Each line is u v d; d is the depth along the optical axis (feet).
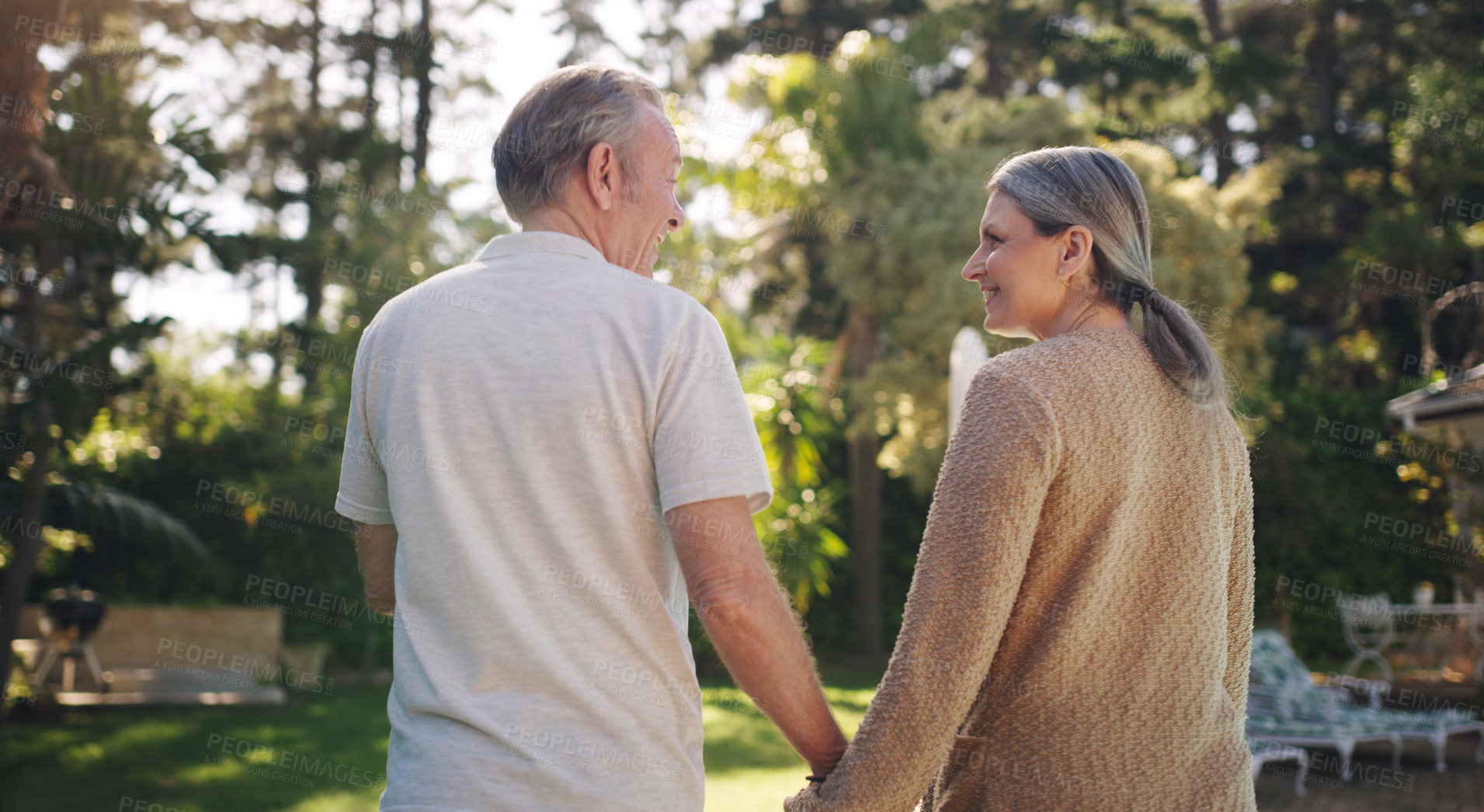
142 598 32.94
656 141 4.69
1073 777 3.93
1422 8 60.13
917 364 39.14
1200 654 4.02
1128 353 4.18
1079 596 3.93
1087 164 4.44
